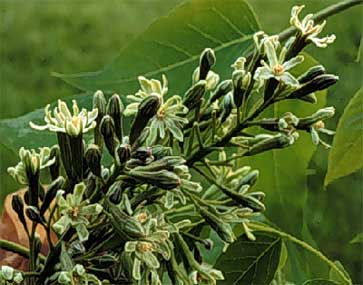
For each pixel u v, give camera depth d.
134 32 2.15
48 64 2.05
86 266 0.43
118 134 0.43
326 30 1.56
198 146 0.45
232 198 0.45
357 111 0.55
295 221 0.59
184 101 0.44
